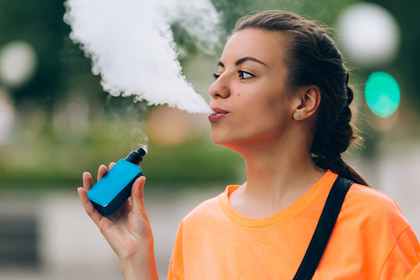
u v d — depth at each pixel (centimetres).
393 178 1124
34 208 961
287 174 194
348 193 185
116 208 200
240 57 191
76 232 873
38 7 1387
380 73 780
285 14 200
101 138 1329
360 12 791
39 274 817
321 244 178
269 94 189
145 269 198
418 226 833
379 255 176
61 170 1248
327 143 204
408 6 1259
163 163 1198
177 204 1012
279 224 186
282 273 179
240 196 204
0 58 1448
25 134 1764
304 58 191
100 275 794
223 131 192
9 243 924
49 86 1489
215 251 194
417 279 171
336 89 198
